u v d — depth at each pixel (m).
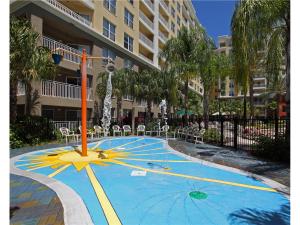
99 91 19.50
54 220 3.99
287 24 8.89
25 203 4.71
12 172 7.14
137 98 20.94
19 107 16.77
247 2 8.77
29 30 10.75
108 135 18.62
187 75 17.94
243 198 5.33
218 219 4.30
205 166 8.38
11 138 11.62
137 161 9.23
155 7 35.88
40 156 9.88
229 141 14.34
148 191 5.80
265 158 9.42
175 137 18.05
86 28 19.81
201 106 48.75
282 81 12.30
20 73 10.91
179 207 4.83
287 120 8.79
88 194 5.56
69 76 20.42
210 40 18.08
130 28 27.95
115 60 24.89
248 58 9.53
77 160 9.15
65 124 17.42
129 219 4.28
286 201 5.15
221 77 19.47
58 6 17.61
